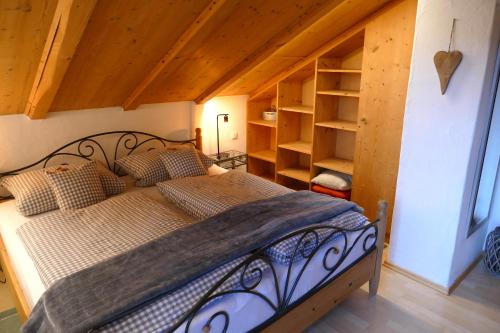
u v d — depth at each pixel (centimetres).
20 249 225
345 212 244
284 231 204
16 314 253
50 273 180
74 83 285
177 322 142
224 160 429
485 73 228
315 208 239
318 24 314
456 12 232
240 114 464
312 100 441
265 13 277
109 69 284
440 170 260
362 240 242
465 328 238
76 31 208
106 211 249
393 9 307
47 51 229
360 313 251
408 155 275
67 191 267
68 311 147
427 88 254
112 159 360
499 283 285
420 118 263
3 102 275
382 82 327
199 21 255
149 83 318
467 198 260
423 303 262
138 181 327
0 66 235
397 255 300
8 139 296
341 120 412
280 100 426
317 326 239
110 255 195
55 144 321
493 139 276
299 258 197
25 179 279
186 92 381
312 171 413
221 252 180
